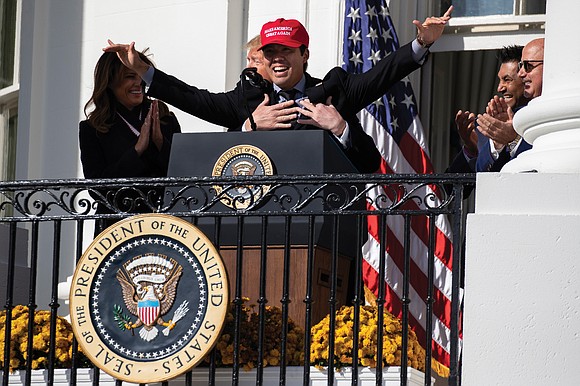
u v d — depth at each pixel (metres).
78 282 20.38
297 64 22.72
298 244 21.03
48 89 31.00
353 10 28.48
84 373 20.95
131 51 23.06
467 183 19.73
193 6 30.08
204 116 23.19
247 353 20.67
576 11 19.86
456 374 19.09
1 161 32.00
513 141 23.56
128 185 20.73
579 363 18.62
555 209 19.12
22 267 26.31
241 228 20.30
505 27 29.09
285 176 20.09
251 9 29.92
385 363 20.38
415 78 29.12
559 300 18.80
